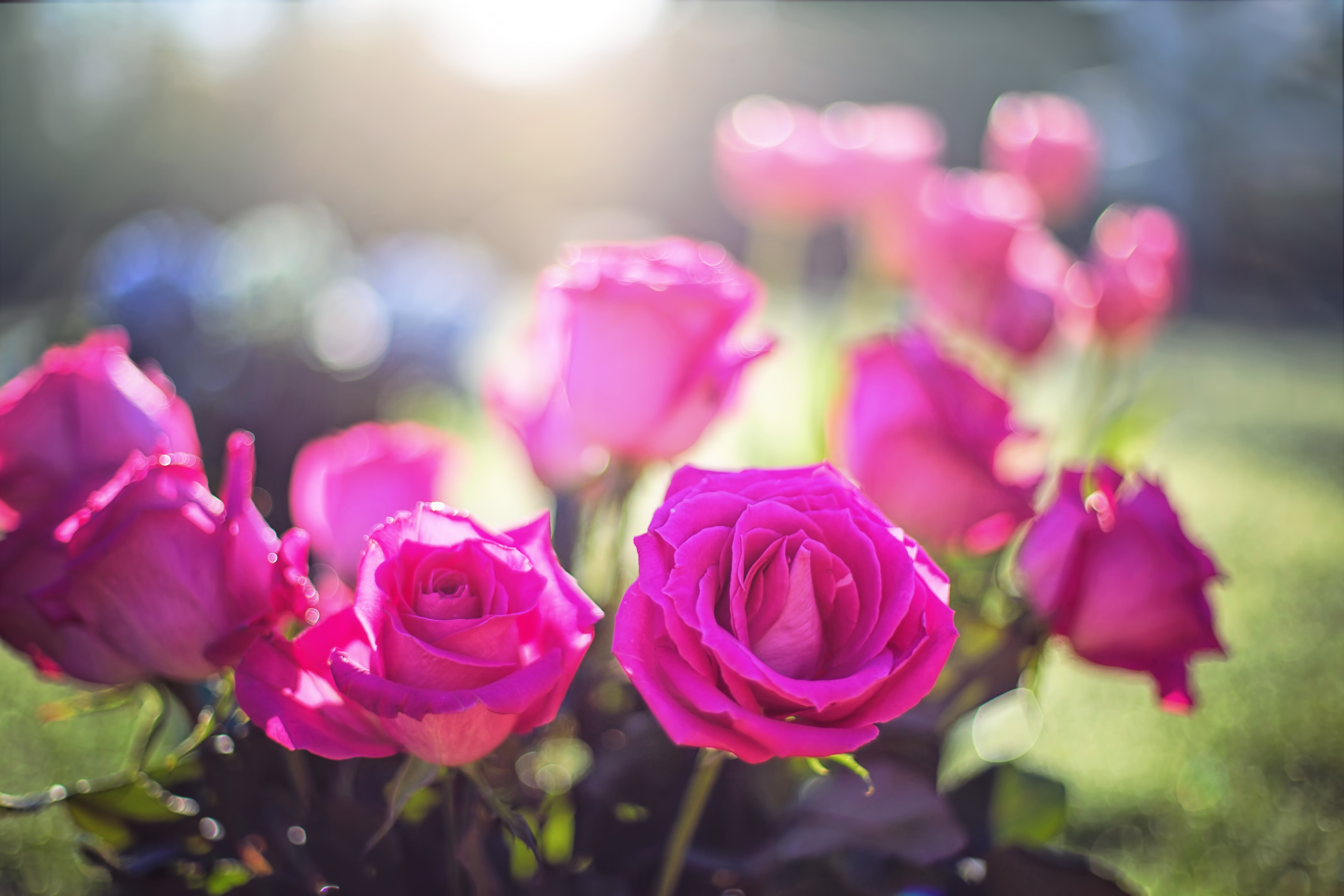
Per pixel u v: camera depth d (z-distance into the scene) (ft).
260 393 6.40
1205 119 23.93
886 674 1.78
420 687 1.80
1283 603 5.49
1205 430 9.61
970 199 3.17
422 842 2.08
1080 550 2.10
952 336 3.18
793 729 1.77
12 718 3.37
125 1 17.48
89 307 7.11
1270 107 23.58
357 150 19.13
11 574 1.96
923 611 1.83
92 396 2.06
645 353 2.14
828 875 2.17
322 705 1.85
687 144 25.84
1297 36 23.40
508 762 2.13
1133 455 3.05
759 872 2.10
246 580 1.92
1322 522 6.98
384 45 19.12
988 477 2.20
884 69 28.14
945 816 2.13
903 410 2.21
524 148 22.07
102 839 2.07
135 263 7.15
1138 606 2.09
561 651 1.82
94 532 1.88
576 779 2.26
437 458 2.34
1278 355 14.03
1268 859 3.22
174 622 1.91
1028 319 3.01
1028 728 2.70
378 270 9.39
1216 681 4.54
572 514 2.32
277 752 2.06
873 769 2.19
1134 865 3.21
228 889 2.05
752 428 3.59
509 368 2.41
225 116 18.06
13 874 2.69
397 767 2.13
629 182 25.38
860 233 4.67
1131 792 3.63
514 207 21.83
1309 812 3.49
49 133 17.03
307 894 2.05
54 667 2.02
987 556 2.43
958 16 28.19
